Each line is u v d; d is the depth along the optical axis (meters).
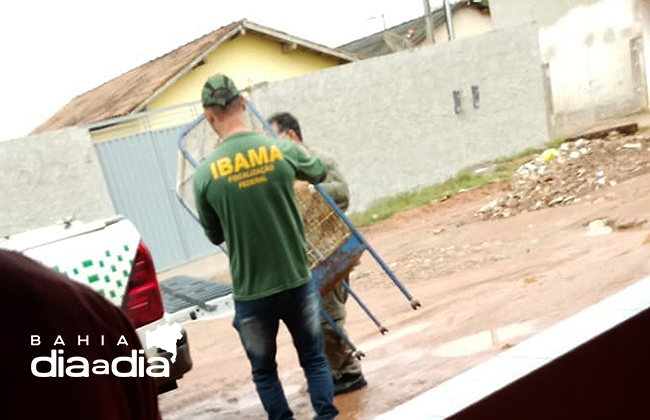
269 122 3.96
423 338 4.66
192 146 9.78
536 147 14.58
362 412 3.54
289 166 3.09
